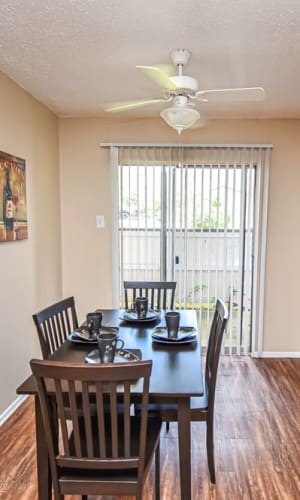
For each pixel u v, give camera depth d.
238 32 1.84
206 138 3.42
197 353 1.74
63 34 1.88
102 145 3.42
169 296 3.54
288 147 3.39
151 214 3.47
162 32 1.85
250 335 3.58
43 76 2.45
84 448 1.44
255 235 3.44
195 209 3.44
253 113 3.22
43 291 3.12
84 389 1.21
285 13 1.66
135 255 3.51
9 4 1.61
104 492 1.33
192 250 3.49
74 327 2.30
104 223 3.55
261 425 2.35
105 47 2.02
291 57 2.13
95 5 1.62
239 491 1.78
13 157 2.51
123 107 2.39
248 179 3.39
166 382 1.42
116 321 2.30
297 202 3.44
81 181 3.52
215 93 2.01
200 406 1.79
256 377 3.06
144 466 1.32
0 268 2.37
